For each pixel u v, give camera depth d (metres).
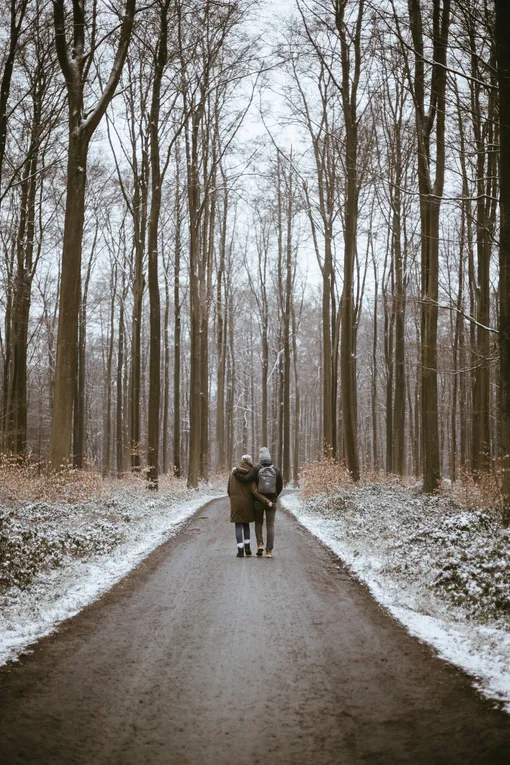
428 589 8.69
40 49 21.78
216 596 8.55
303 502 24.27
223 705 4.85
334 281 33.25
